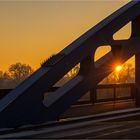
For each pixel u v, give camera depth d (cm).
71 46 2536
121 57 2820
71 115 2730
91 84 2644
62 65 2448
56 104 2452
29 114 2311
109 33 2695
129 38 2961
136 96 3312
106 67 2731
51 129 2258
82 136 2019
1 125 2206
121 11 2762
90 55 2617
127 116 2830
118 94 3928
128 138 1950
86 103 3497
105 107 3275
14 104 2250
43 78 2367
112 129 2245
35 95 2341
